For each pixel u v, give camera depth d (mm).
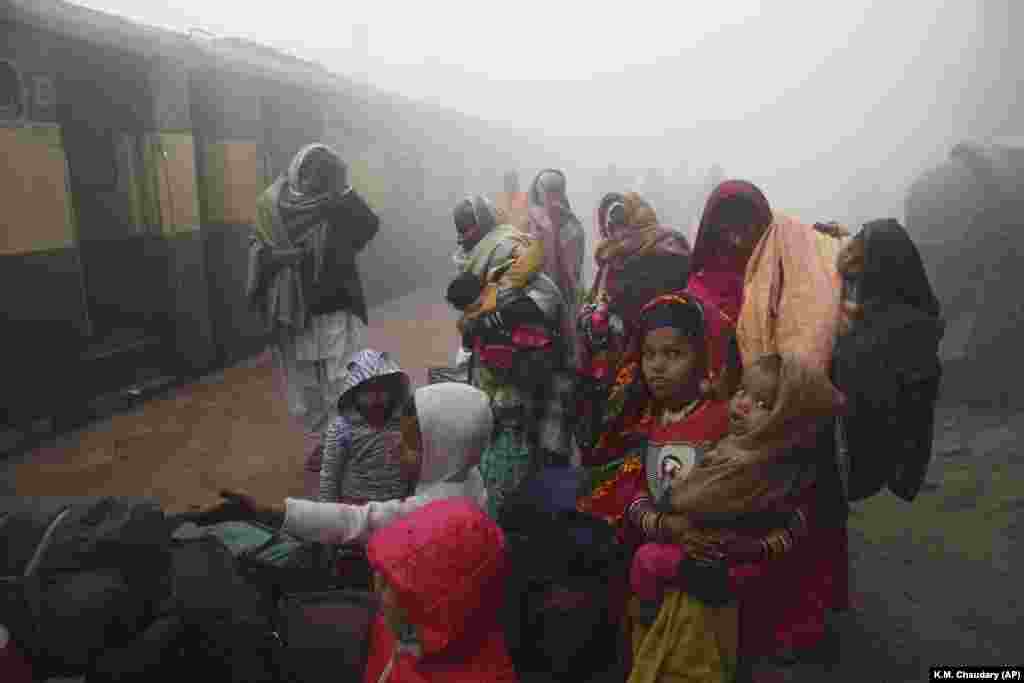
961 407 6562
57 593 2188
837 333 2971
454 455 3072
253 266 4809
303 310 4766
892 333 2889
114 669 2182
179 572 2492
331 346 4906
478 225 4562
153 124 6676
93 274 6609
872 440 2875
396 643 2258
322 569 2980
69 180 5727
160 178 6734
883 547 4211
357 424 3455
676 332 2596
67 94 5992
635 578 2492
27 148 5305
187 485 4668
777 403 2197
